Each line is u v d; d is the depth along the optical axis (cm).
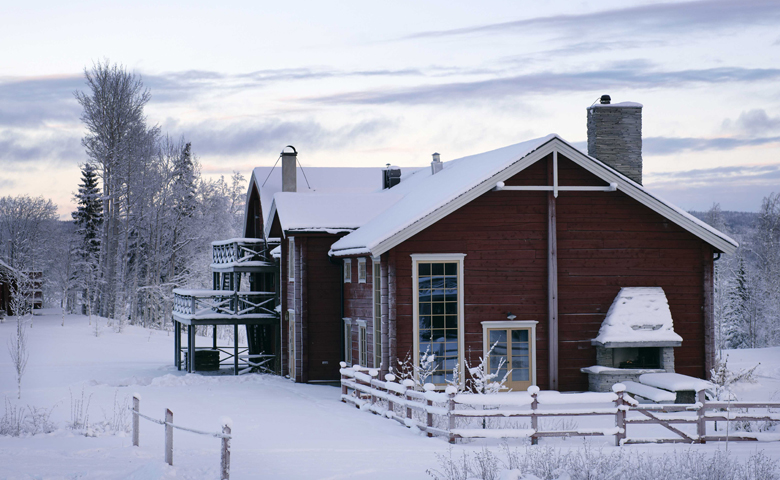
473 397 1380
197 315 2998
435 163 2977
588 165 2159
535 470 1024
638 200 2189
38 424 1563
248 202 3975
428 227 2134
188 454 1226
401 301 2112
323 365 2722
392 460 1176
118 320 5609
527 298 2156
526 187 2152
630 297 2148
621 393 1366
